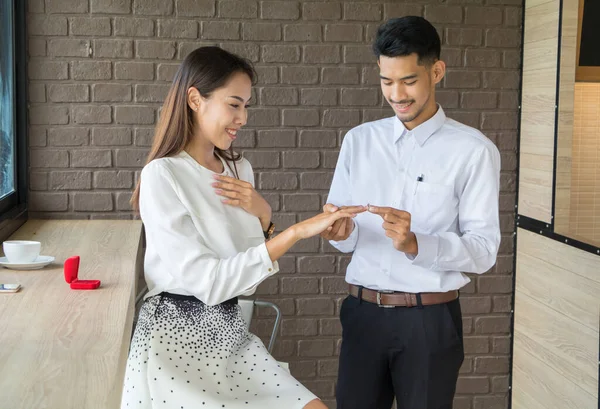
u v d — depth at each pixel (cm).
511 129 396
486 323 403
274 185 388
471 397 406
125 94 375
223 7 377
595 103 377
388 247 252
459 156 249
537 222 369
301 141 387
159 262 200
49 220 371
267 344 394
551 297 350
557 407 341
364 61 386
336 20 383
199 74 201
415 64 233
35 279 243
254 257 193
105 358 165
